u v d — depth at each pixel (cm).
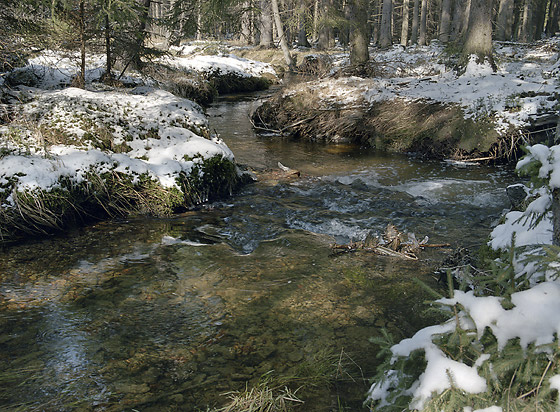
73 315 388
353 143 1175
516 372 183
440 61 1584
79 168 631
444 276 448
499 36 3017
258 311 395
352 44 1537
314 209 676
